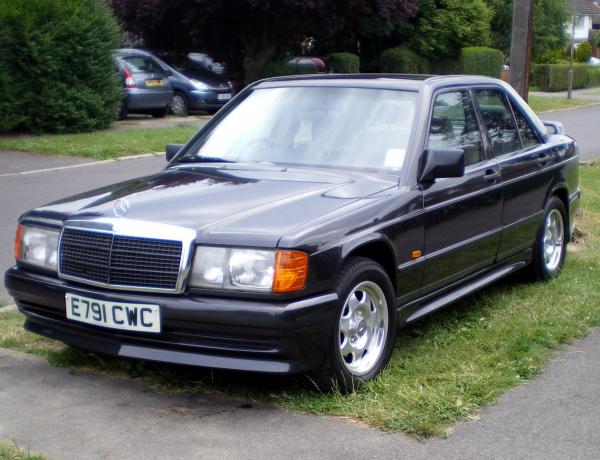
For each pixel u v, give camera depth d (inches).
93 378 189.5
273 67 1079.0
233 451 153.6
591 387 184.5
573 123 961.5
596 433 161.6
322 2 988.6
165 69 896.9
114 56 762.8
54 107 703.1
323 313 167.3
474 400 173.8
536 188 256.7
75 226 179.3
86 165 574.2
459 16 1300.4
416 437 158.2
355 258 180.4
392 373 188.4
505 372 189.0
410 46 1298.0
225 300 164.6
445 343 209.6
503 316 232.4
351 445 155.3
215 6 966.4
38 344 211.2
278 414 169.3
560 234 279.3
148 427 164.1
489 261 234.2
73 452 153.9
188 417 168.6
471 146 228.8
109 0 1005.8
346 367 176.2
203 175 204.8
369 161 205.5
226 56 1094.4
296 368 165.5
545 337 213.3
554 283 267.4
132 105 831.1
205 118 876.6
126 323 170.4
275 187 191.3
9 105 685.9
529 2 394.0
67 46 708.7
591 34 3243.1
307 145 214.2
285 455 151.8
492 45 1777.8
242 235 165.6
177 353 169.5
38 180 509.4
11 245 335.9
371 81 224.7
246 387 181.9
